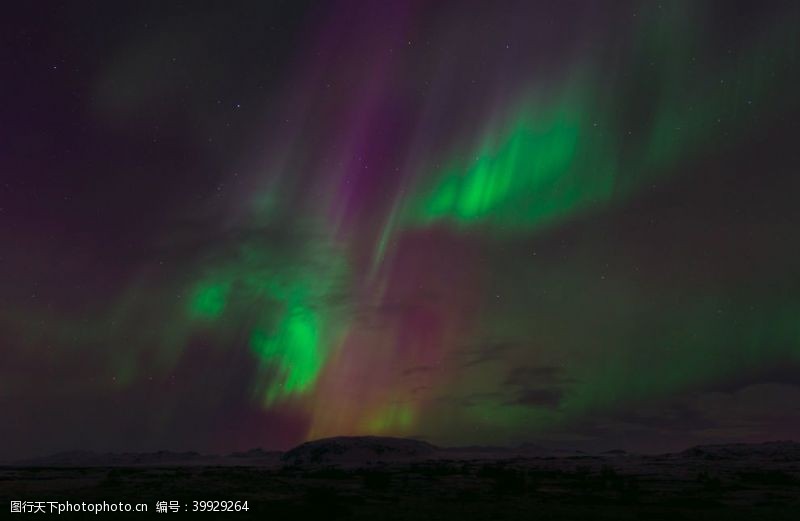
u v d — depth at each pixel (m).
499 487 33.84
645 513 22.48
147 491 30.38
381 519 20.94
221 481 38.97
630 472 51.59
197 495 28.30
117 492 29.70
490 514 22.31
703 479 39.94
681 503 25.89
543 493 30.69
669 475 46.81
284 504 24.48
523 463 73.88
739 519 21.22
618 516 21.88
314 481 40.16
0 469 65.06
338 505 24.05
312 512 21.95
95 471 58.66
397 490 32.69
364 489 33.09
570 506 25.05
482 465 67.12
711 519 21.17
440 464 73.75
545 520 20.78
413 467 64.12
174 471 58.06
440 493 30.81
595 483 36.69
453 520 20.70
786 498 28.34
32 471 58.34
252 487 33.69
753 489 33.41
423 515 22.03
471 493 29.84
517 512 22.97
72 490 30.73
